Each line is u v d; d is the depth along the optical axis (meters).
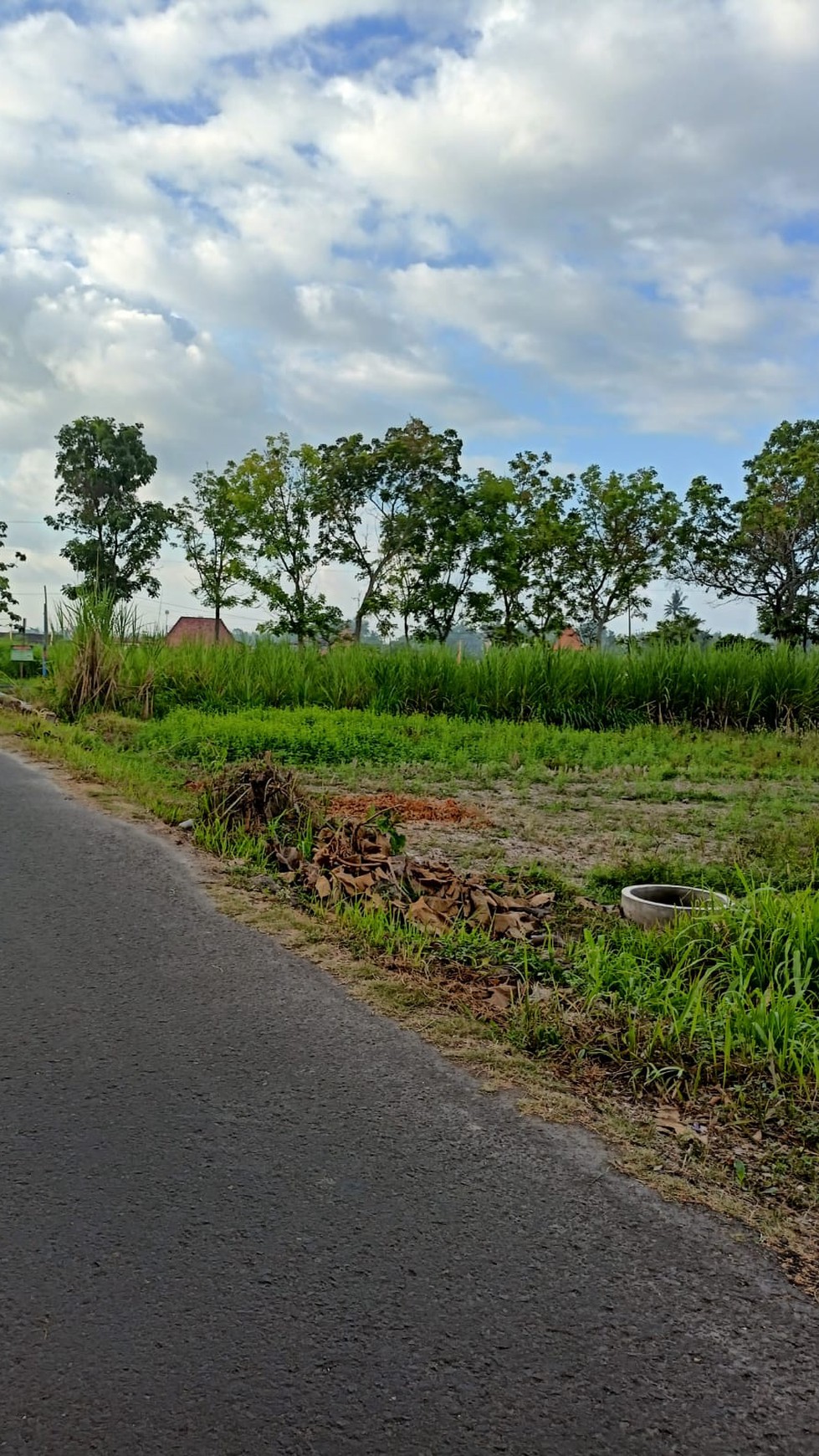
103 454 46.22
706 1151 2.78
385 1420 1.76
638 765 11.77
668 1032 3.50
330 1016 3.57
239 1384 1.83
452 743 12.56
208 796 6.84
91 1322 1.97
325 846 5.82
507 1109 2.95
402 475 30.23
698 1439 1.76
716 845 7.16
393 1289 2.11
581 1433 1.76
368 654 17.84
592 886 5.75
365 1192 2.46
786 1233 2.41
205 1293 2.07
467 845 6.83
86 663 14.60
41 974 3.87
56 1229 2.26
